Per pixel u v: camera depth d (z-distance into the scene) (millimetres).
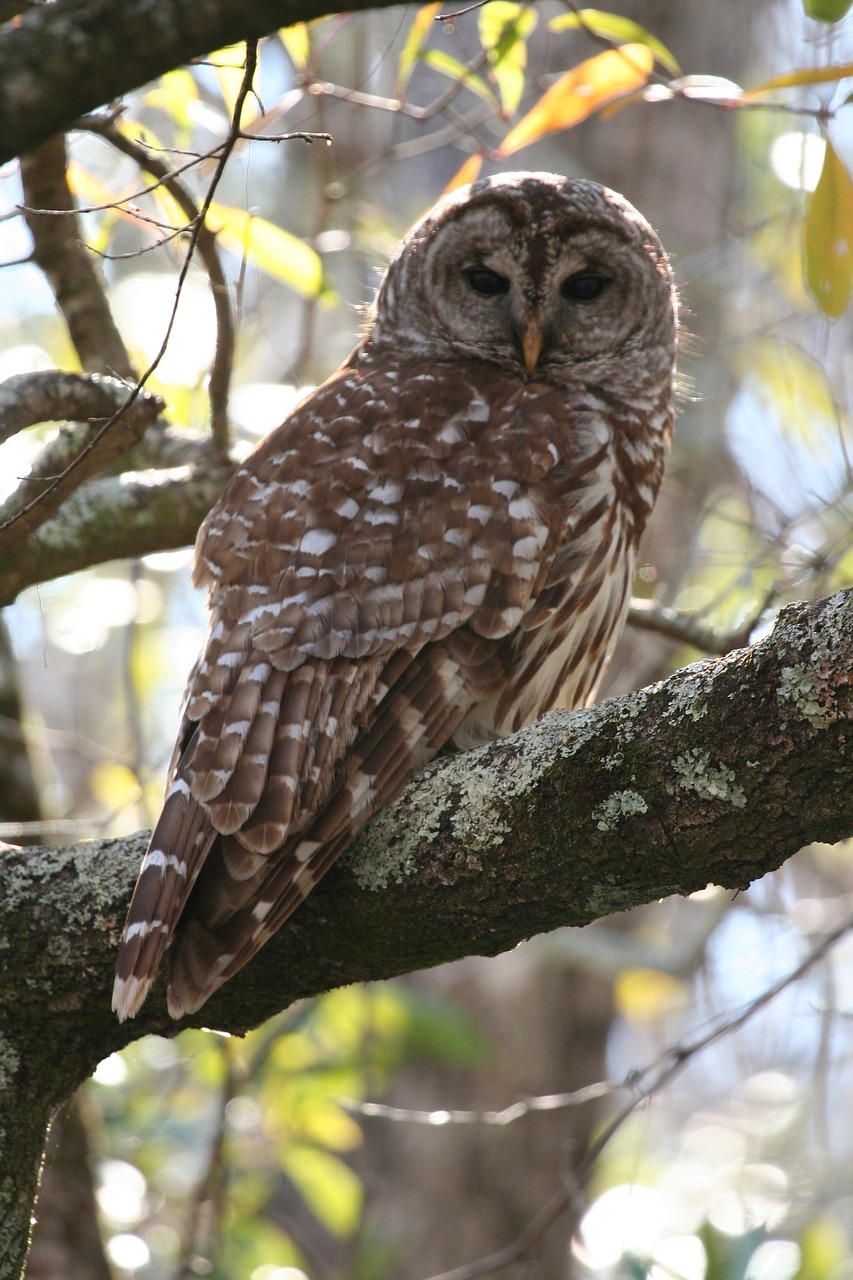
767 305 16609
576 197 10172
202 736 7453
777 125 16172
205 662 7777
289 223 17578
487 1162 17062
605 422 9367
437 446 8648
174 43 5480
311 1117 13562
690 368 16250
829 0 9000
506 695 8648
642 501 10055
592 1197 15492
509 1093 17250
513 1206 17000
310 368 17297
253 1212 14023
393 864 6914
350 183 14453
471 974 17453
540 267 9953
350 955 7195
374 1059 13836
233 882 7062
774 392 16125
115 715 19344
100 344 10266
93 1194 12352
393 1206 16969
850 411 15016
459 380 9188
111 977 7305
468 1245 16859
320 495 8312
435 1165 17047
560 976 17578
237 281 9609
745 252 16422
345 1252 17484
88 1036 7547
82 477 8391
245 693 7543
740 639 11078
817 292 9375
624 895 6441
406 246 10492
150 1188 13781
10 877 7441
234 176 15750
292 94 10844
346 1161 17281
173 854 7066
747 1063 17031
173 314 7230
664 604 13875
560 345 9984
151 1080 14844
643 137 17969
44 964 7355
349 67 16703
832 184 9156
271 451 8758
